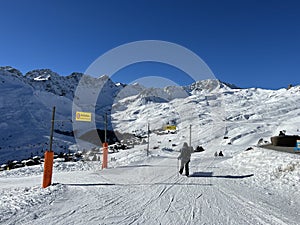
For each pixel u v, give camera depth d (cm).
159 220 455
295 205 580
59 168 1514
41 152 9531
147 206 551
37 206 541
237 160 1627
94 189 738
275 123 7425
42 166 1817
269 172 1011
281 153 1354
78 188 752
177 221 451
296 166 937
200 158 2294
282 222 448
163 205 560
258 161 1336
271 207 552
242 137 5575
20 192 737
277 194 698
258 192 718
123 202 585
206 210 522
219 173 1146
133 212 504
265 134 5888
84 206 547
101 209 524
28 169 1686
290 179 840
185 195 664
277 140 1909
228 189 754
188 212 507
